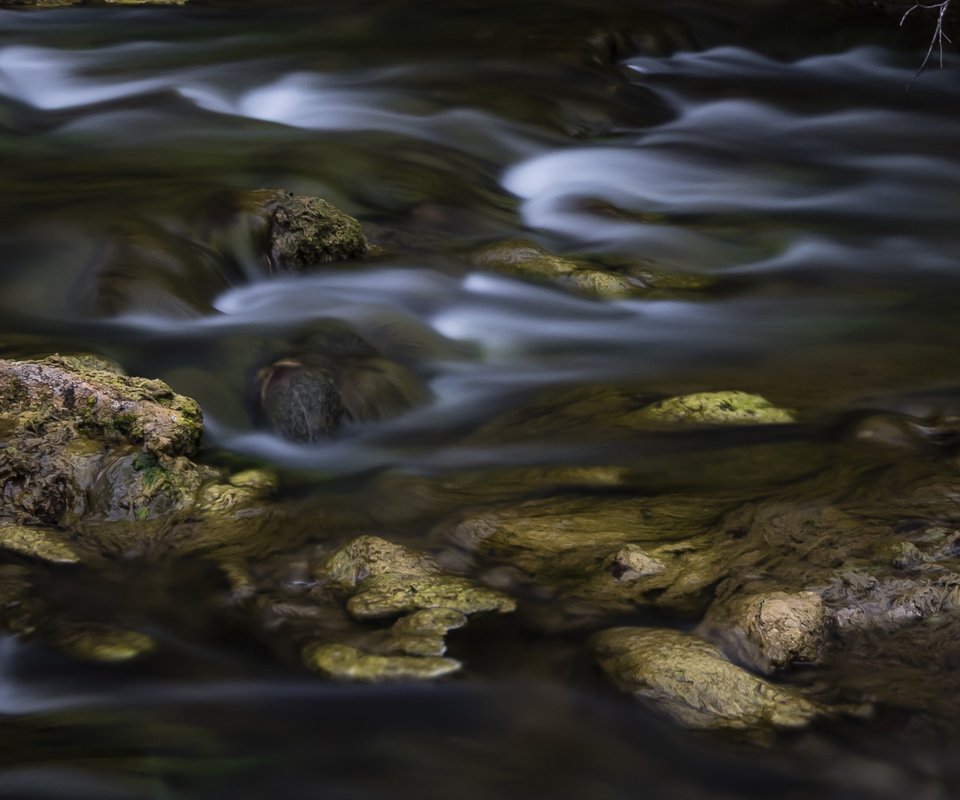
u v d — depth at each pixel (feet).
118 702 13.66
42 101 38.93
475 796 12.17
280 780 12.30
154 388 19.38
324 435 20.63
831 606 15.33
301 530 17.66
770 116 46.52
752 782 12.45
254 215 26.68
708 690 13.57
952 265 32.32
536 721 13.38
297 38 47.98
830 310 28.53
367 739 13.05
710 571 16.33
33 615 15.47
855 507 18.03
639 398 22.86
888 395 22.93
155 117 36.52
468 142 37.96
